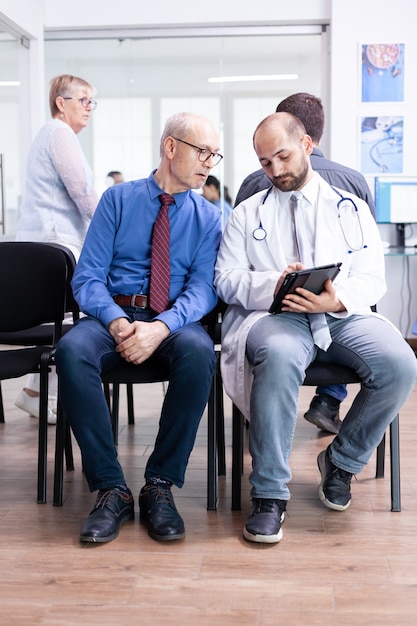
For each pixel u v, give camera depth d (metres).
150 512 2.24
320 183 2.46
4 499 2.52
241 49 5.65
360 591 1.88
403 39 5.37
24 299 2.78
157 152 5.78
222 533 2.24
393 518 2.35
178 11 5.45
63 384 2.25
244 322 2.41
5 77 5.05
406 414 3.62
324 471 2.44
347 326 2.38
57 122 3.37
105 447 2.28
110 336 2.39
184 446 2.31
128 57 5.69
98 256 2.53
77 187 3.33
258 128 2.38
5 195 5.08
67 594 1.87
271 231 2.45
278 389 2.19
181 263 2.55
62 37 5.66
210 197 5.78
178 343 2.32
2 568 2.01
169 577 1.96
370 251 2.45
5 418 3.60
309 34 5.61
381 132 5.46
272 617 1.76
